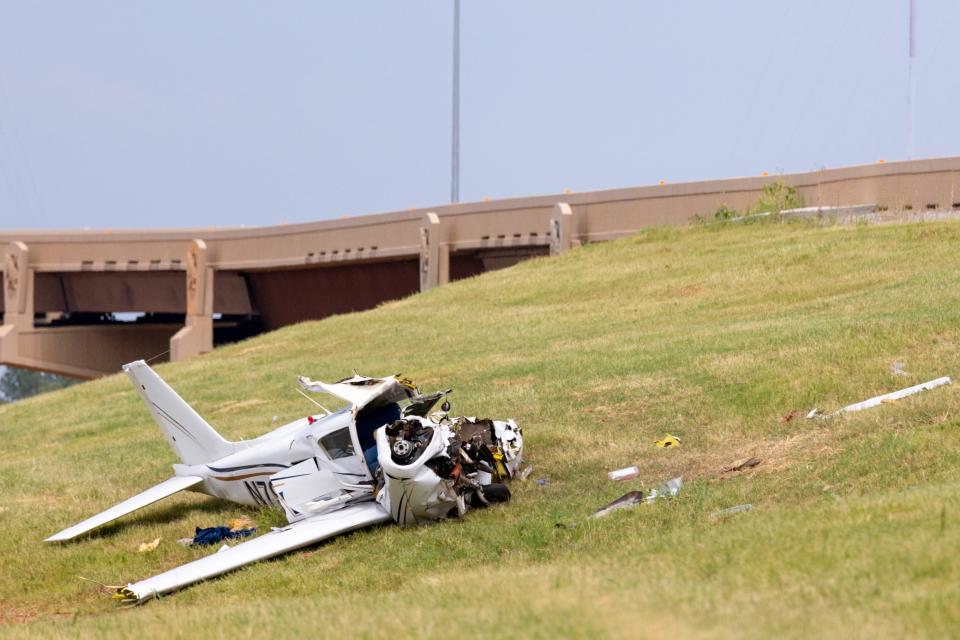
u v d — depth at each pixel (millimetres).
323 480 50750
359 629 28047
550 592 29016
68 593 46219
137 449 80125
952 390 52188
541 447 58281
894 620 23219
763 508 40750
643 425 61000
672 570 30891
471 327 121875
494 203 199125
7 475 75000
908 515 32438
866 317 80000
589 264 152250
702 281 121688
